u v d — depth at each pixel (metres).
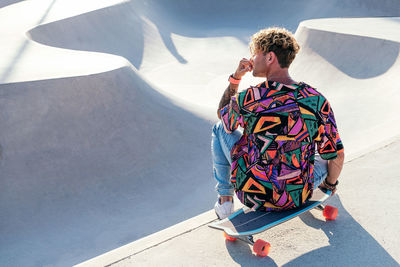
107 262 1.89
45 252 5.70
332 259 1.80
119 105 8.83
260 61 1.67
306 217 2.13
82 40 18.06
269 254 1.86
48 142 7.49
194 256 1.89
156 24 24.31
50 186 7.01
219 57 21.83
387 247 1.86
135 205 7.10
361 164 2.72
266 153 1.67
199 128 10.04
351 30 14.10
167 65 20.53
